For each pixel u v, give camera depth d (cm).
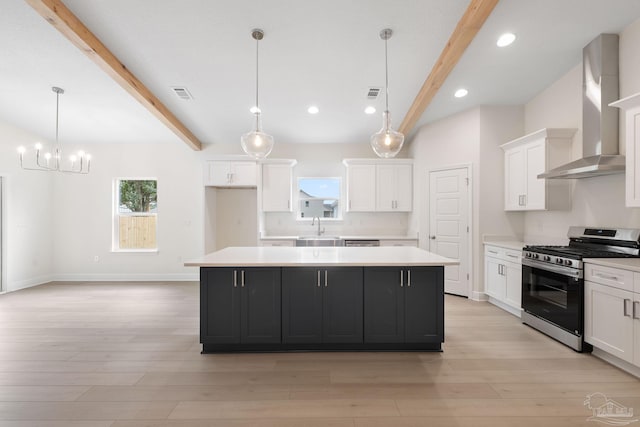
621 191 306
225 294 279
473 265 457
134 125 523
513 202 425
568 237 354
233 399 210
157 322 363
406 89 405
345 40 310
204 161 568
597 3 267
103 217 593
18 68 361
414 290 280
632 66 293
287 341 279
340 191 610
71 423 186
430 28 294
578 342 278
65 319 373
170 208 598
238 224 629
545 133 363
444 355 276
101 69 365
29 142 542
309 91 411
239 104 446
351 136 574
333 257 298
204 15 276
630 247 283
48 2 247
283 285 279
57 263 591
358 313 280
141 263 596
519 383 229
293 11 272
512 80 389
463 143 471
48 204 580
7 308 418
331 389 222
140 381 233
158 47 319
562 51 334
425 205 524
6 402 206
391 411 197
